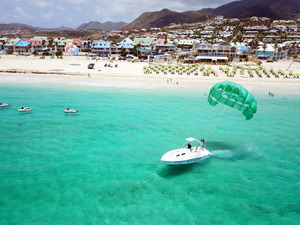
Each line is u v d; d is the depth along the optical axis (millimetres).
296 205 17516
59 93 49625
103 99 45812
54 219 15578
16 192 18203
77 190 18641
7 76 63906
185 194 18516
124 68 80438
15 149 25406
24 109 38250
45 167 21953
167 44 145875
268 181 20562
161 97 48156
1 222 15188
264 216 16281
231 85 21984
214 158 24562
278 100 49031
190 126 33281
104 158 23969
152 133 30500
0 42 153375
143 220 15617
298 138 30156
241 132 31797
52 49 158375
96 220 15539
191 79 65750
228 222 15641
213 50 119062
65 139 28172
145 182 20000
